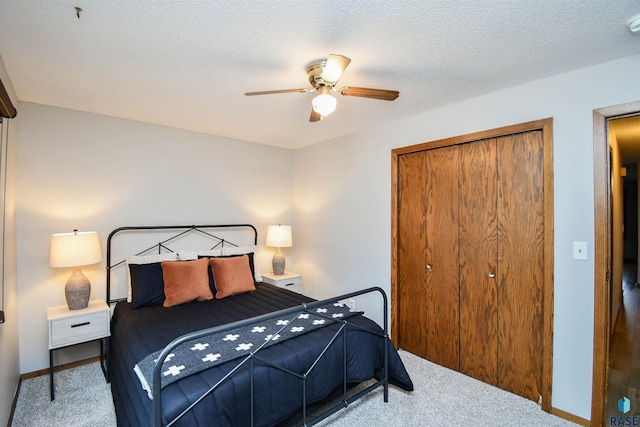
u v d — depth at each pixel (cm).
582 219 196
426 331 285
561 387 203
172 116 294
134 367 167
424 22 149
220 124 320
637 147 312
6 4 134
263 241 409
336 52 177
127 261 286
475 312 251
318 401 189
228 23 149
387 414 206
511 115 226
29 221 255
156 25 151
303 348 182
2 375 190
